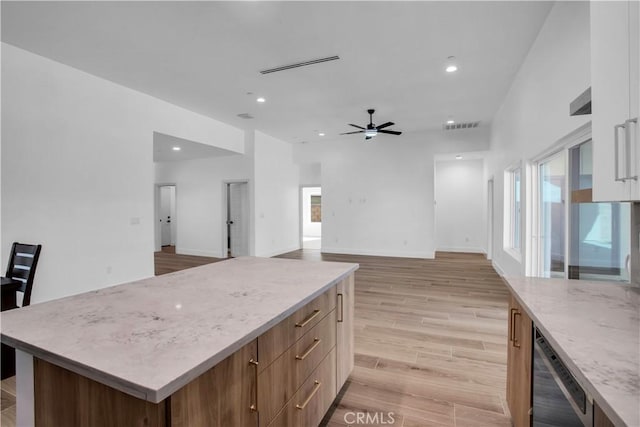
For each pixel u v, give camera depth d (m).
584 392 0.92
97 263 4.33
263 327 1.14
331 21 3.02
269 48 3.52
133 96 4.77
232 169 7.55
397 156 7.86
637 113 1.02
